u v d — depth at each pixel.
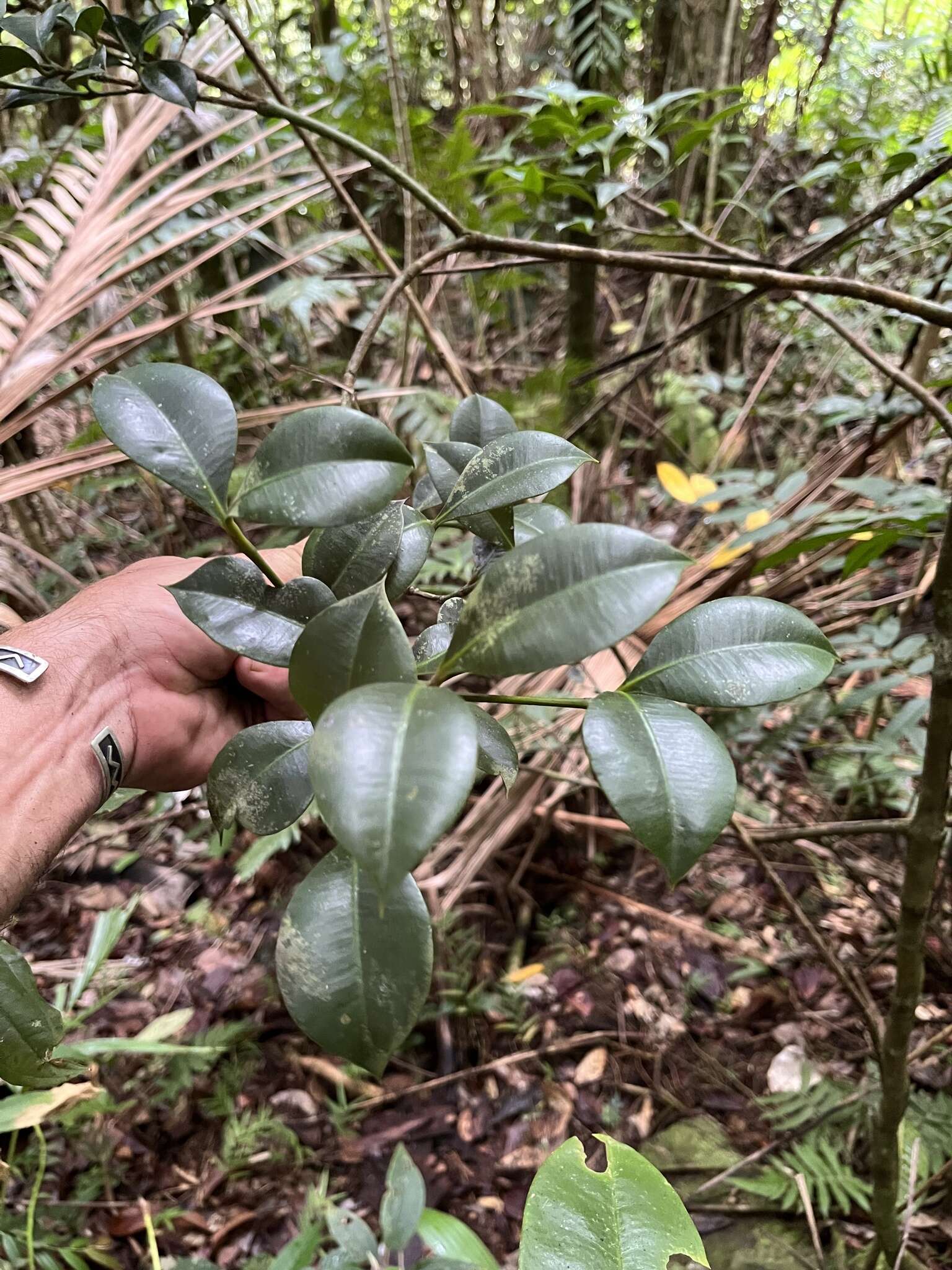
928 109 1.03
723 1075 1.08
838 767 1.22
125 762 0.50
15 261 0.90
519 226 1.55
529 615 0.28
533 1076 1.10
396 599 0.37
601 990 1.19
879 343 1.49
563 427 1.40
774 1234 0.92
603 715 0.31
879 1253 0.79
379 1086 1.11
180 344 1.26
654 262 0.49
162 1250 0.94
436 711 0.26
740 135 1.46
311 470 0.32
